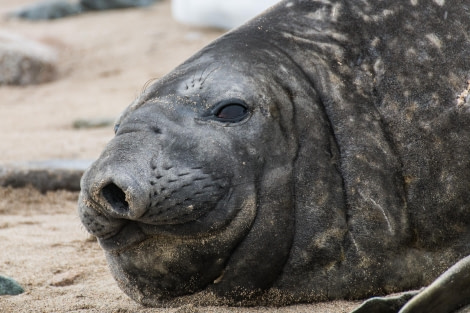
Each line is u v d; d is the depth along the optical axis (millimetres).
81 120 49750
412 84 18344
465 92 18359
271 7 19453
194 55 18594
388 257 17984
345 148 17906
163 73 63938
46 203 32344
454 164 18156
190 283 17766
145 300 18281
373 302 16031
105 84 62906
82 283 21922
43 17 90438
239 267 17531
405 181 18078
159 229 17047
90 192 16641
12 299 20500
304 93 17984
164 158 16828
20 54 65312
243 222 17188
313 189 17594
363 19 18688
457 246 18297
